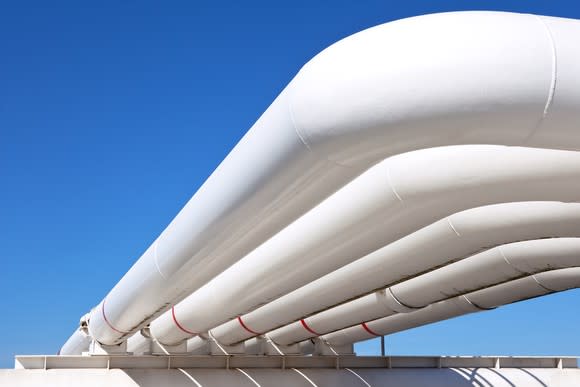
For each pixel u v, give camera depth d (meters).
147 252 10.25
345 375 17.50
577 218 8.14
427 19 4.26
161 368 16.03
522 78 3.97
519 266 10.78
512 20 4.12
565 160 6.24
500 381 18.48
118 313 13.47
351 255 9.03
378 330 16.73
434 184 6.88
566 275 11.95
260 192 5.62
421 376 18.00
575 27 4.17
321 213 8.41
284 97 4.89
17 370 14.59
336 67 4.40
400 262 10.26
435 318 15.04
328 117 4.45
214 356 16.66
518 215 8.52
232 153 6.04
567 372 19.45
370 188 7.41
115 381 15.27
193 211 7.29
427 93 4.11
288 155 4.93
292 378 17.05
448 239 9.26
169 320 14.88
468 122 4.20
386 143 4.52
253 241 7.42
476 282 11.62
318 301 12.95
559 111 4.06
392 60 4.18
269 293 11.46
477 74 4.00
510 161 6.48
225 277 11.84
